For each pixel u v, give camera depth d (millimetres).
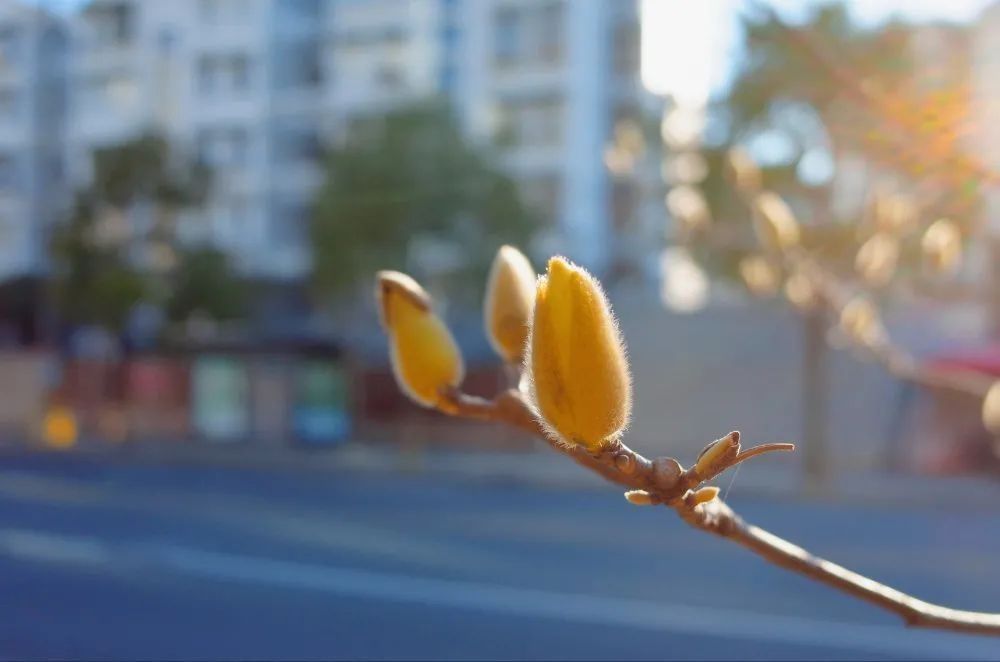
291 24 27422
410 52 27094
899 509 14719
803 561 1024
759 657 6977
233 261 24906
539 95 26859
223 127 27281
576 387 774
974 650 7125
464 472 19016
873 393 18312
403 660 6895
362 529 12664
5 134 22734
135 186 22562
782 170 9312
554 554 10898
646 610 8352
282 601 8773
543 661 6871
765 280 2732
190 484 17312
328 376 22969
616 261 26688
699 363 20484
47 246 22812
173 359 24141
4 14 22484
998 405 2143
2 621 7996
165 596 8961
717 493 841
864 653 7055
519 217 22109
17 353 24484
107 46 23297
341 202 21859
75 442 23703
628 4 27172
